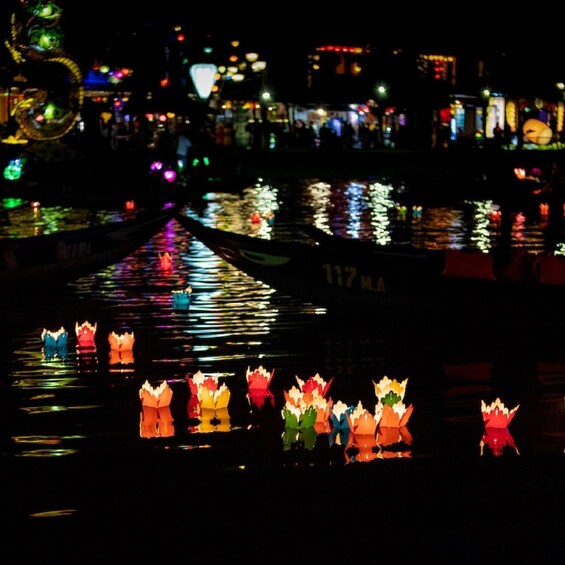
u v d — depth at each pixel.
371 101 55.16
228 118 59.12
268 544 5.78
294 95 53.62
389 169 44.41
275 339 11.18
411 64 54.00
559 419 8.13
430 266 11.77
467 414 8.30
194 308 12.97
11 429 7.90
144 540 5.84
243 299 13.60
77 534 5.94
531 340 11.11
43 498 6.47
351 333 11.49
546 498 6.39
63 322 12.14
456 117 58.50
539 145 53.59
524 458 7.17
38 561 5.62
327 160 47.25
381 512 6.20
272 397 8.84
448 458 7.14
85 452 7.33
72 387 9.16
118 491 6.56
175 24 38.03
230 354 10.48
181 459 7.15
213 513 6.20
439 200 30.64
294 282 12.62
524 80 53.19
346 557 5.62
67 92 33.94
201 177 33.16
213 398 8.41
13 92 40.66
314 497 6.41
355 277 12.09
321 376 9.65
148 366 9.97
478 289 11.34
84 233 14.45
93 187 31.19
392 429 7.86
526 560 5.60
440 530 5.95
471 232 22.11
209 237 13.47
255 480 6.72
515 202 28.48
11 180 31.94
